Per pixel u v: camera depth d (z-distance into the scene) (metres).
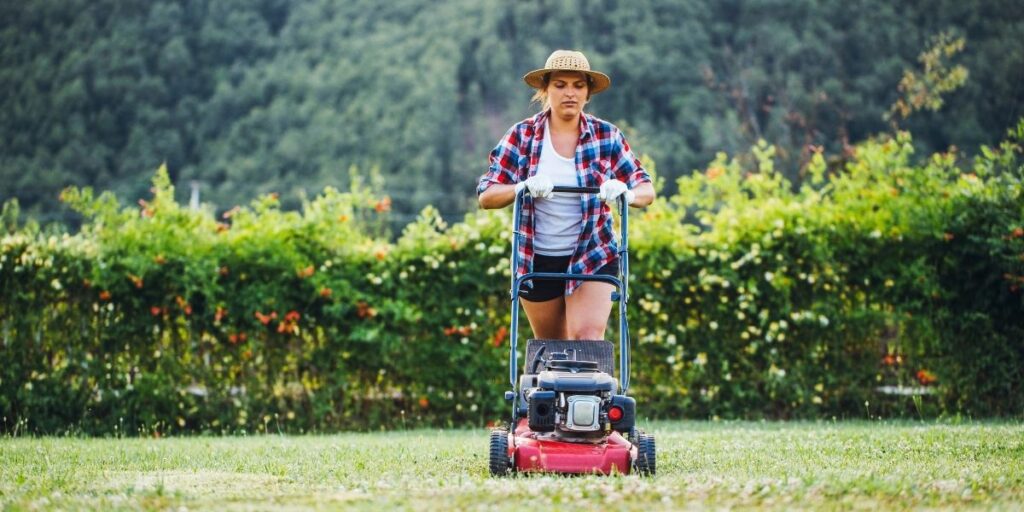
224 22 44.88
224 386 9.05
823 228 9.20
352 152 38.00
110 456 5.61
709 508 3.44
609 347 4.69
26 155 39.25
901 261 9.16
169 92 42.22
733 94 25.75
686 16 33.47
